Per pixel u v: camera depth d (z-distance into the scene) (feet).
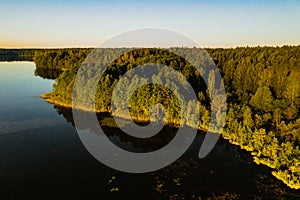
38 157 188.34
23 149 200.44
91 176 165.27
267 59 381.60
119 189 151.84
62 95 322.96
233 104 248.52
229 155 194.08
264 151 185.68
